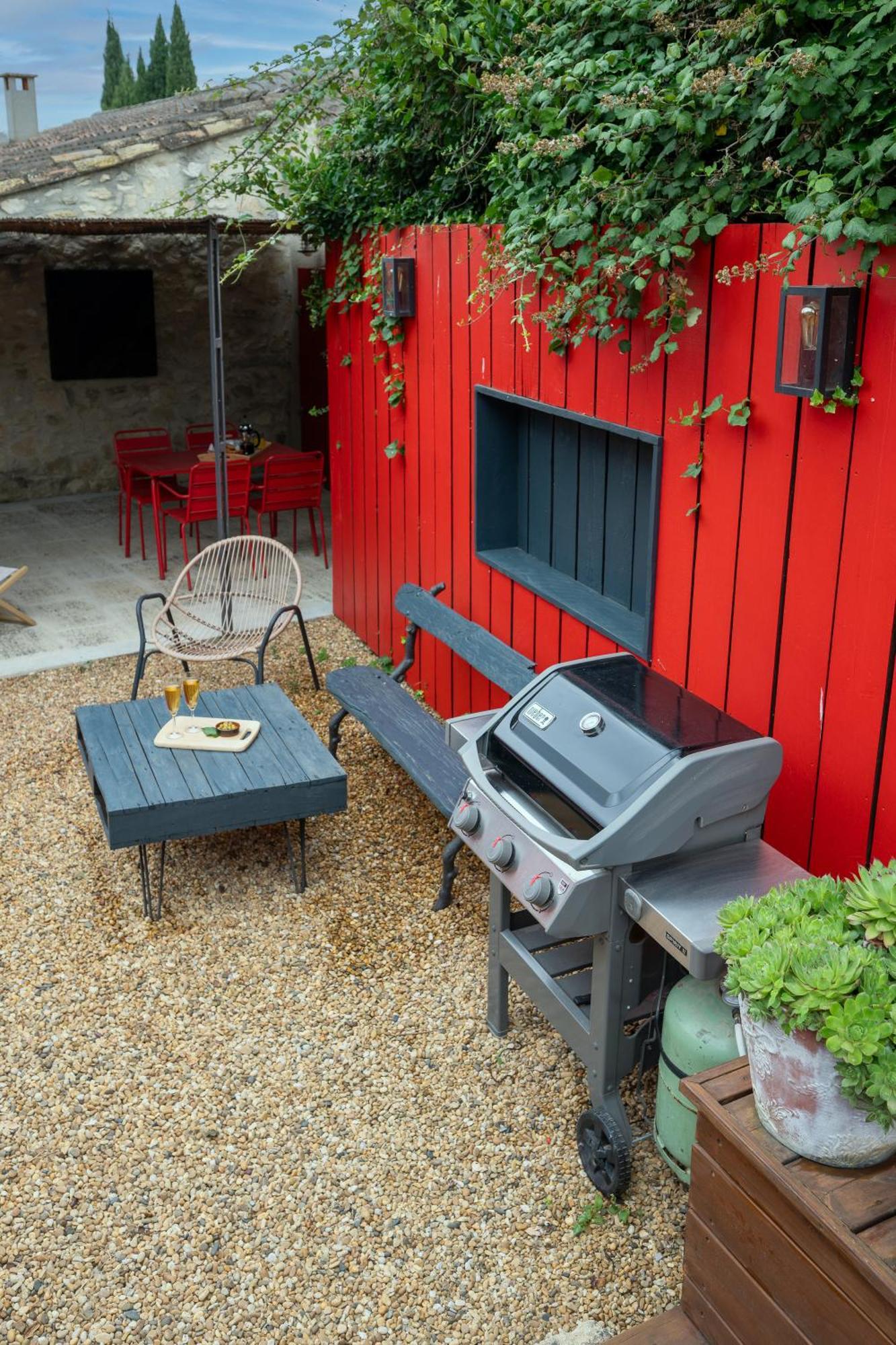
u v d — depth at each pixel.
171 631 6.29
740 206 3.29
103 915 4.33
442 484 5.53
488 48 4.61
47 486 10.64
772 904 2.36
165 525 9.80
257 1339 2.67
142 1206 3.03
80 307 10.19
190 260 10.44
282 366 11.13
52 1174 3.13
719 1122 2.31
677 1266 2.85
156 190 9.07
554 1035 3.69
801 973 2.08
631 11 3.68
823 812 3.29
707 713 3.09
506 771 3.21
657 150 3.60
